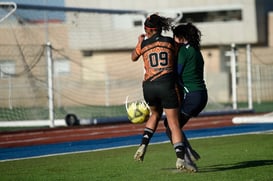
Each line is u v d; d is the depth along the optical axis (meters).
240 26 97.69
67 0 87.06
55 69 80.38
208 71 98.31
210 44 98.62
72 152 30.92
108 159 27.16
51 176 22.42
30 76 64.88
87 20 83.88
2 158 29.27
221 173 21.83
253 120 40.00
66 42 82.19
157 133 40.97
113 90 84.12
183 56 21.83
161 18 22.02
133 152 29.98
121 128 46.78
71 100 76.69
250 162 24.73
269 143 32.09
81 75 84.06
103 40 88.50
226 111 59.47
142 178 21.22
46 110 68.19
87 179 21.44
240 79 88.31
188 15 101.50
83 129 46.56
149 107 22.30
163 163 25.16
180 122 22.12
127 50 93.69
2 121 52.75
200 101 21.98
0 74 63.31
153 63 21.55
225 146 31.28
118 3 99.31
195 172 22.12
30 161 27.48
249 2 97.19
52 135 42.25
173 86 21.47
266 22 98.62
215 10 100.00
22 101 73.31
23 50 59.34
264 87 86.69
